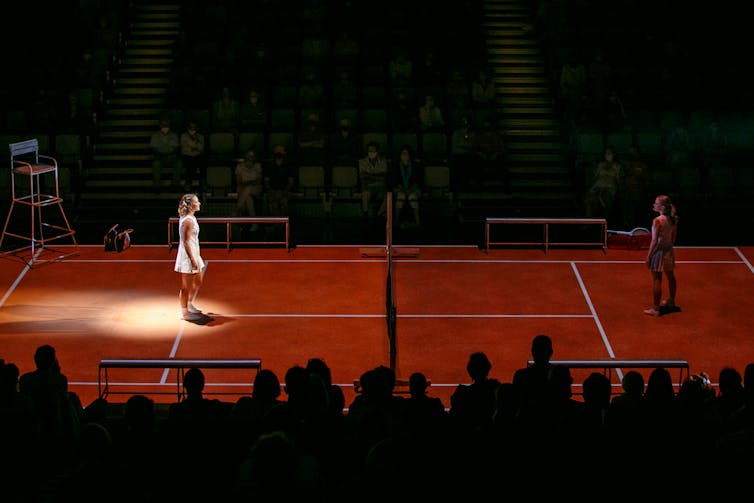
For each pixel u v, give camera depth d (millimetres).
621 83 27172
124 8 28547
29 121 25109
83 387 15133
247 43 27094
